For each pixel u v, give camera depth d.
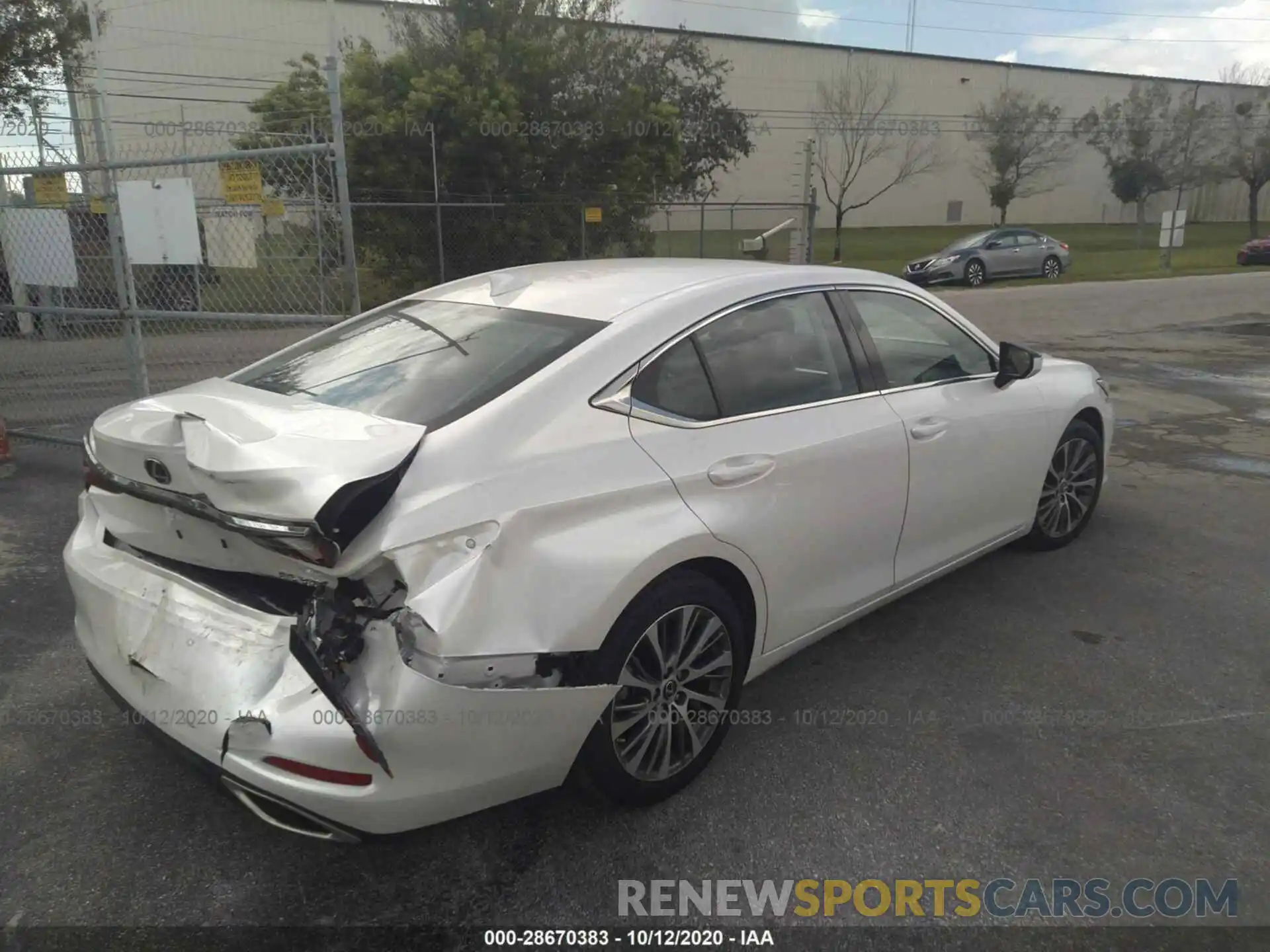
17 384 8.64
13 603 4.33
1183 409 8.53
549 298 3.19
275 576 2.40
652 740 2.80
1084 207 53.94
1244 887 2.57
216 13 26.22
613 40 16.94
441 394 2.69
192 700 2.38
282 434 2.42
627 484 2.64
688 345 3.00
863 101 39.00
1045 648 3.92
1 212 7.16
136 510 2.65
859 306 3.66
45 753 3.18
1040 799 2.93
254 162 5.57
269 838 2.77
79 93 13.82
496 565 2.33
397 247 15.95
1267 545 5.06
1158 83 50.75
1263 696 3.55
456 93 14.96
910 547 3.76
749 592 3.05
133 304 6.43
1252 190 43.88
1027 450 4.34
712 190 26.03
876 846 2.72
